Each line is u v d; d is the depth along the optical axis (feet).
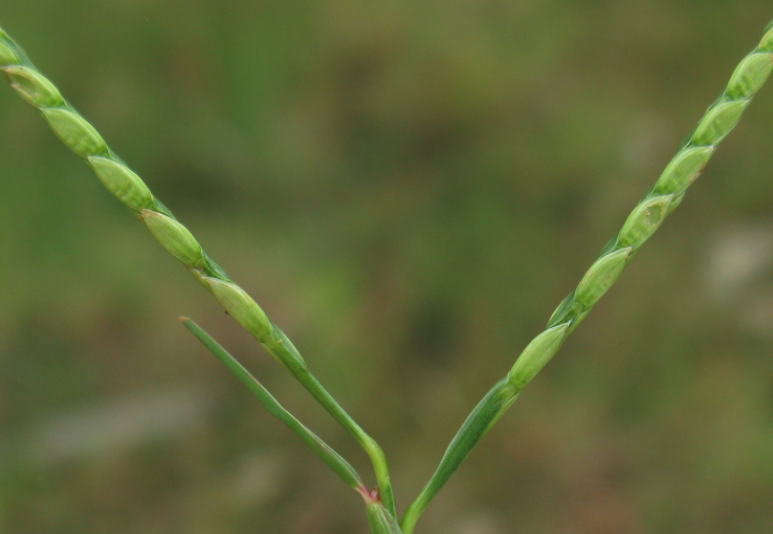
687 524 0.98
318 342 1.09
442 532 0.98
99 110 1.24
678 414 1.06
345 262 1.17
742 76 0.35
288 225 1.22
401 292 1.14
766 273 1.14
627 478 1.02
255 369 1.08
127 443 1.03
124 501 1.00
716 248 1.17
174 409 1.06
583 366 1.11
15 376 1.05
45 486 1.00
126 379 1.08
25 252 1.13
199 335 0.35
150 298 1.12
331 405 0.35
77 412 1.05
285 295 1.12
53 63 1.25
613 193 1.19
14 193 1.15
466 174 1.23
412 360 1.10
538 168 1.22
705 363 1.10
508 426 1.05
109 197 1.19
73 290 1.12
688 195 1.21
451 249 1.18
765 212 1.19
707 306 1.13
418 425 1.05
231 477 1.02
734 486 1.00
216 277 0.35
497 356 1.10
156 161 1.23
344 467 0.35
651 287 1.15
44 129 1.18
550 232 1.19
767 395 1.07
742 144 1.23
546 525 0.98
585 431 1.04
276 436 1.05
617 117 1.25
